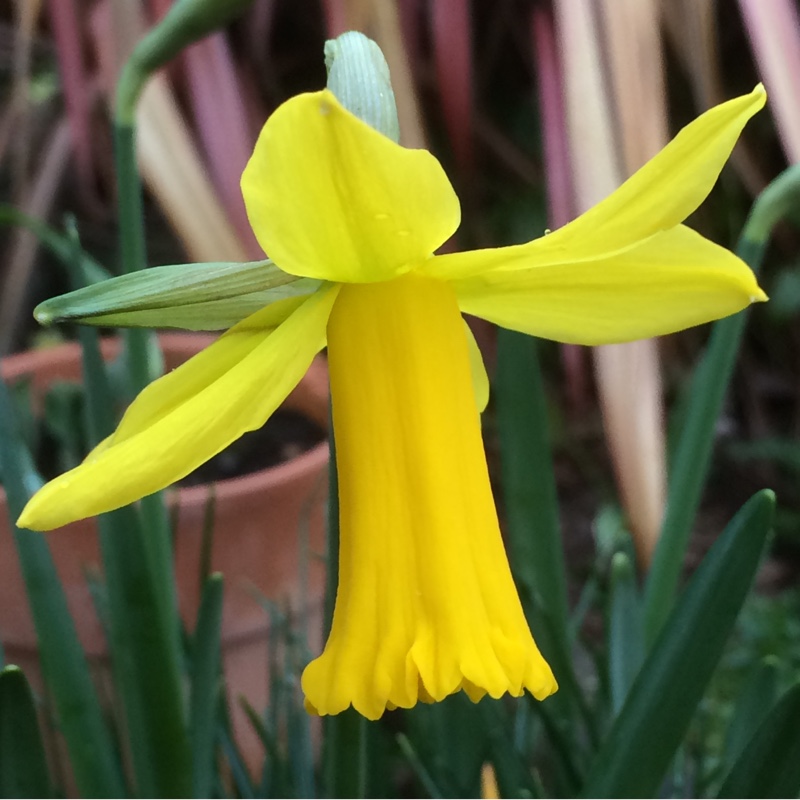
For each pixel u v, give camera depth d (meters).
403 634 0.08
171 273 0.09
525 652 0.08
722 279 0.09
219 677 0.14
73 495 0.08
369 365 0.08
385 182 0.07
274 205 0.07
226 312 0.09
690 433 0.13
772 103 0.21
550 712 0.15
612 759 0.11
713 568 0.10
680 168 0.08
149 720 0.12
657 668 0.11
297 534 0.19
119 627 0.12
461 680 0.08
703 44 0.26
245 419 0.08
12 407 0.12
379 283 0.08
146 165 0.22
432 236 0.08
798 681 0.10
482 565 0.08
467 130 0.26
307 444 0.23
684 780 0.16
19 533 0.12
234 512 0.17
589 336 0.09
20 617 0.17
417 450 0.08
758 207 0.12
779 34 0.21
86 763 0.12
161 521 0.13
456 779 0.14
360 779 0.11
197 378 0.09
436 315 0.09
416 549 0.08
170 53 0.11
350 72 0.08
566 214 0.26
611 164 0.22
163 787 0.12
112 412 0.12
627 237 0.08
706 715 0.17
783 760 0.10
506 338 0.14
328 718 0.11
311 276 0.08
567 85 0.22
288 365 0.08
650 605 0.14
